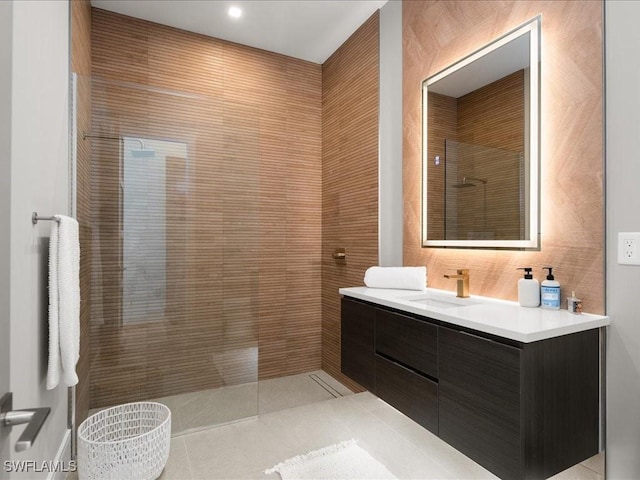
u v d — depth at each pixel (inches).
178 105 87.2
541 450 47.0
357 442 77.2
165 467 68.7
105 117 81.7
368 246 107.1
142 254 84.7
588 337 52.6
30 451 50.4
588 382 52.6
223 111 91.7
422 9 88.6
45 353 57.2
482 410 50.4
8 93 36.6
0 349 35.9
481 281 74.6
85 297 78.7
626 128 52.6
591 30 56.4
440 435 57.4
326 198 128.3
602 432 54.7
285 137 125.6
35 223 52.5
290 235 126.4
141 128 84.2
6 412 26.7
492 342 49.1
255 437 80.0
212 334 89.4
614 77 53.7
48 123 60.2
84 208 80.0
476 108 75.1
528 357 45.7
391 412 91.7
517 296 67.7
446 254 82.7
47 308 58.1
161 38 107.4
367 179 107.4
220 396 88.3
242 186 92.9
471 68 76.0
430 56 86.4
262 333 121.6
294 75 127.4
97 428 74.7
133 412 79.8
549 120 62.3
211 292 89.7
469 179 76.8
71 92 76.3
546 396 47.5
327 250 127.5
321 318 130.8
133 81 103.3
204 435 80.9
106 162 82.0
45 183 58.3
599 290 55.5
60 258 55.1
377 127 103.3
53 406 62.3
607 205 54.9
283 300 125.1
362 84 109.7
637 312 51.3
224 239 91.2
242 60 118.9
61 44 69.0
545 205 63.1
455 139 79.8
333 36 115.6
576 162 58.5
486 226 73.3
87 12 92.4
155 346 85.2
